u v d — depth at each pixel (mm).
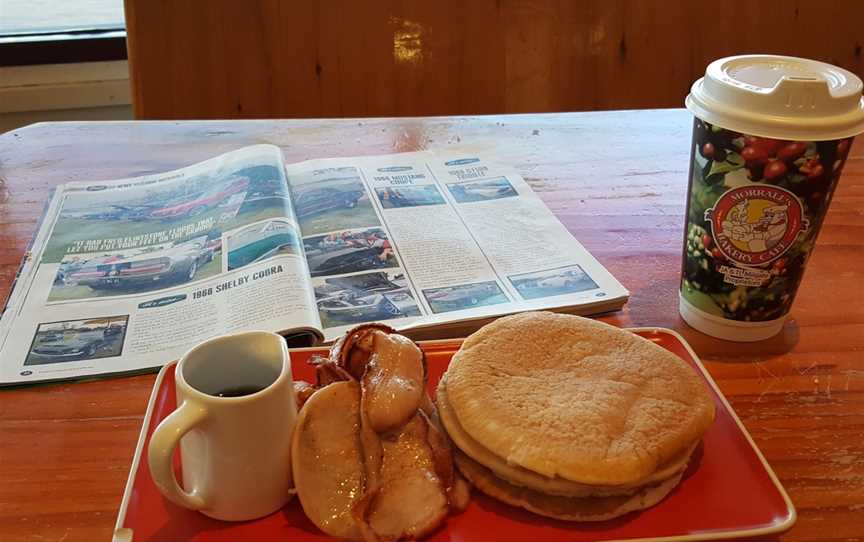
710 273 655
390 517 469
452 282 746
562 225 863
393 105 1430
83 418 583
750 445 532
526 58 1431
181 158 1025
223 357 499
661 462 472
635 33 1445
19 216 874
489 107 1450
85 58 1784
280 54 1371
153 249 807
